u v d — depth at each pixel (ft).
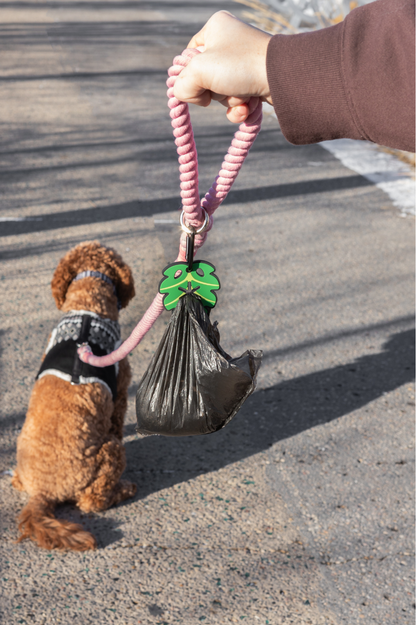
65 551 8.18
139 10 57.62
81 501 8.43
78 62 37.04
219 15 4.01
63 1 60.85
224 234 18.11
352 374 12.30
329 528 8.76
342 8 35.60
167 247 16.71
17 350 12.30
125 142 24.88
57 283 9.11
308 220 19.31
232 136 26.18
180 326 5.09
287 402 11.45
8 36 42.93
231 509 9.02
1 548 8.19
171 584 7.77
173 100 3.99
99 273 9.02
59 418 7.93
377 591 7.80
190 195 4.27
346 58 3.42
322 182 22.52
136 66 36.91
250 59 3.75
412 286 15.74
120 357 5.62
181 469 9.77
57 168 21.84
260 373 12.21
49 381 8.05
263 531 8.66
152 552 8.23
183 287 5.06
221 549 8.32
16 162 22.08
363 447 10.41
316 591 7.76
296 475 9.74
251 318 14.05
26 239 16.78
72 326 8.36
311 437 10.60
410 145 3.45
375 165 24.61
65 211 18.54
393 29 3.35
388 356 12.91
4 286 14.60
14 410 10.64
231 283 15.49
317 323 13.98
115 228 17.67
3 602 7.42
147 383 5.37
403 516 9.03
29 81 32.40
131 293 9.56
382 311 14.58
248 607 7.49
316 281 15.81
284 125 3.68
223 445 10.36
